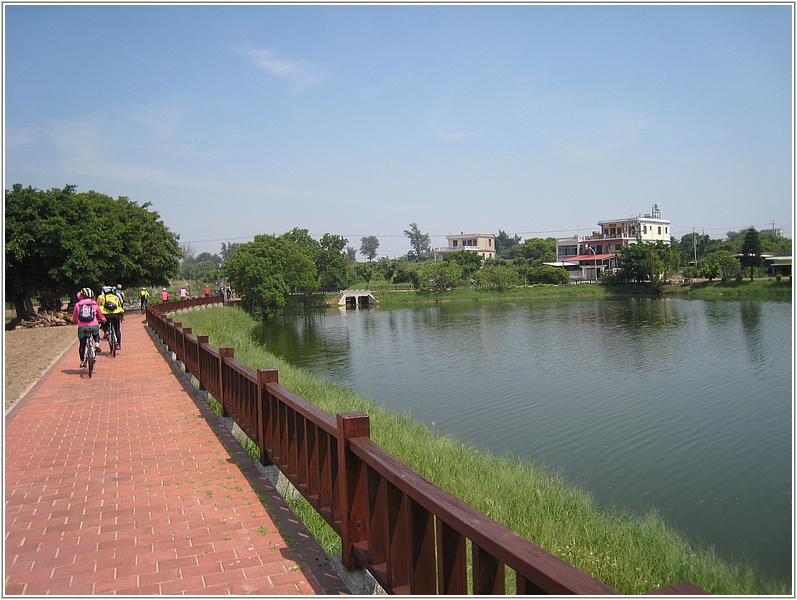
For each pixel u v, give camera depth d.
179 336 12.39
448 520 2.40
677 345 25.81
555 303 55.69
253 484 5.36
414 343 30.22
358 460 3.49
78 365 13.12
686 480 10.29
